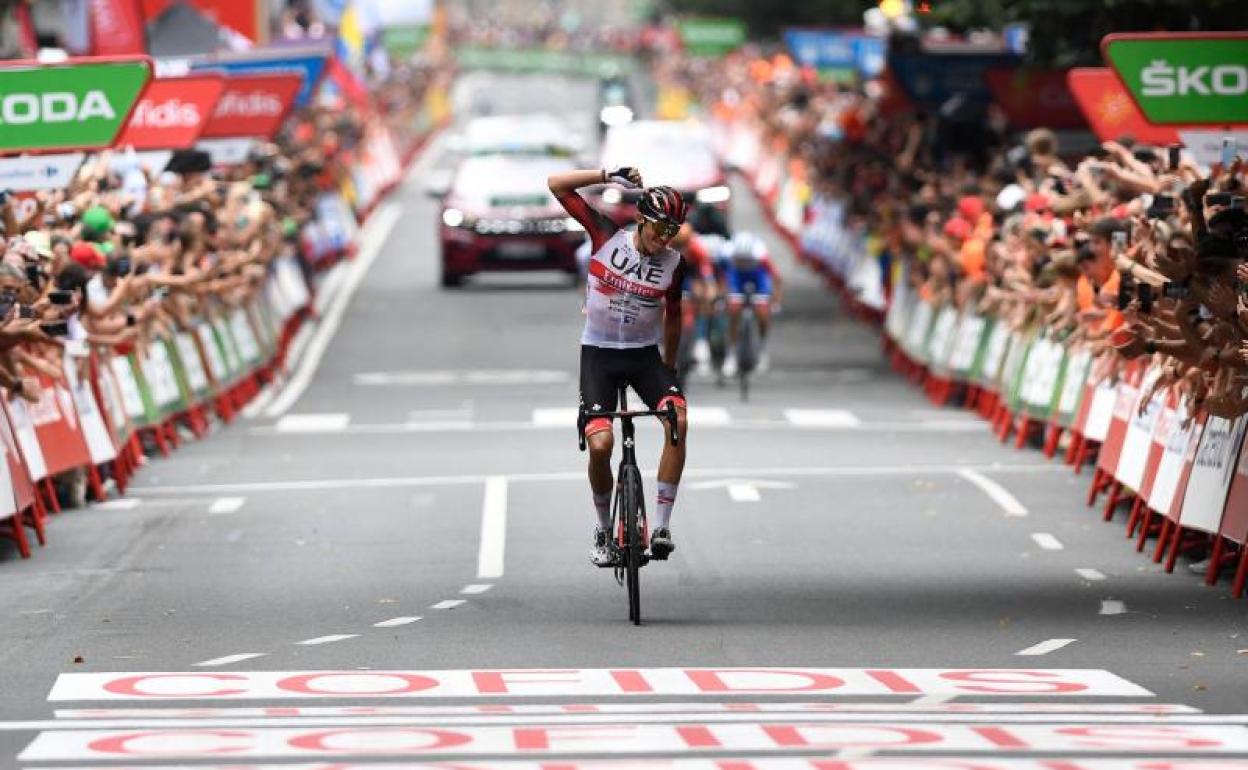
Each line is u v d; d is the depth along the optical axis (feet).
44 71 144.77
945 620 102.17
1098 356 144.15
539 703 82.89
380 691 85.51
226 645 96.37
